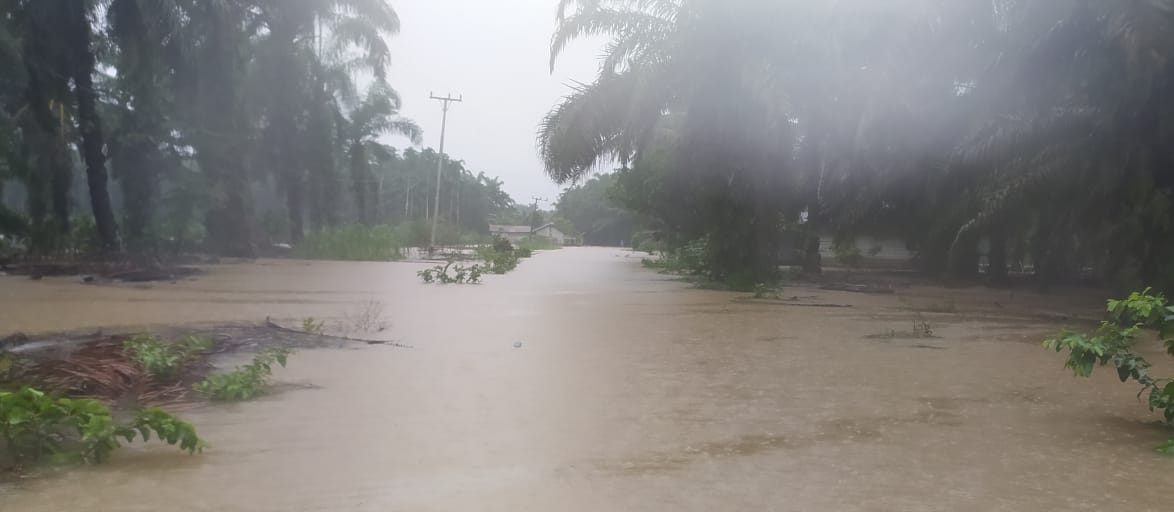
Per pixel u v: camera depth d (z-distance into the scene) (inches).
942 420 244.4
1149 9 506.6
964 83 708.7
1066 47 578.9
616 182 1444.4
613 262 1604.3
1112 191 576.7
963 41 651.5
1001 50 634.8
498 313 529.3
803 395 278.4
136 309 509.7
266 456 197.9
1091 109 598.5
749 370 326.3
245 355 337.7
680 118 880.3
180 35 970.7
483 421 235.3
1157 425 240.4
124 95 1182.3
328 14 1374.3
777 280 843.4
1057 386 298.2
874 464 198.5
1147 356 373.4
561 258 1859.0
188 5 1002.1
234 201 1225.4
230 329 401.1
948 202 800.9
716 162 822.5
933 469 195.0
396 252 1362.0
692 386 291.9
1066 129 612.1
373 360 335.3
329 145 1505.9
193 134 1175.6
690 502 169.6
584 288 781.9
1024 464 199.8
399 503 166.2
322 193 1553.9
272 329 403.5
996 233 756.0
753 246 839.1
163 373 274.8
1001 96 651.5
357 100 1755.7
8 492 168.7
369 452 202.5
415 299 621.0
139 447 203.3
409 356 346.6
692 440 218.4
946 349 390.6
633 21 837.8
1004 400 273.4
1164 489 181.2
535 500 169.5
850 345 402.0
